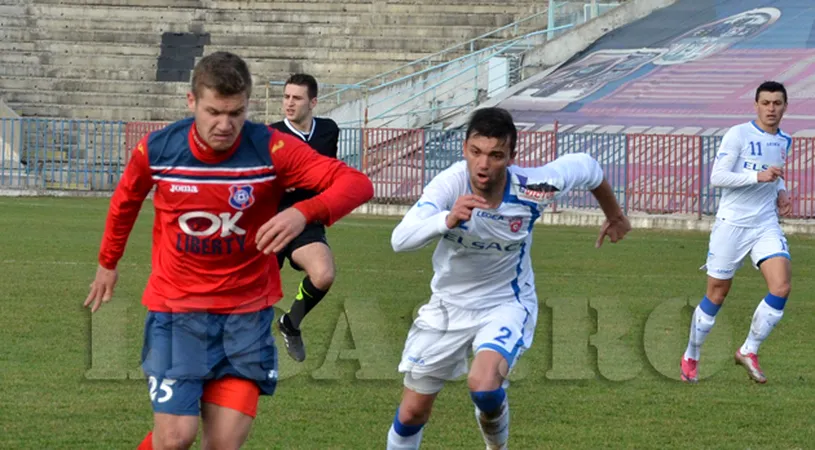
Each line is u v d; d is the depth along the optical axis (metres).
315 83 31.53
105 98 110.38
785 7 113.19
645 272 51.06
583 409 25.81
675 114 93.06
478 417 20.28
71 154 100.44
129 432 22.75
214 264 17.02
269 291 17.62
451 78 105.12
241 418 17.02
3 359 29.33
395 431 20.89
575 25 115.88
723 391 28.08
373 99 107.81
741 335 35.78
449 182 19.78
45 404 24.84
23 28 118.44
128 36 118.44
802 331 36.91
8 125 100.31
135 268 48.47
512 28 118.12
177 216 16.73
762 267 29.64
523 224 19.97
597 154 80.25
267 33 119.75
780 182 30.53
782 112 30.47
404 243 19.11
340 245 60.41
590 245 63.06
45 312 36.34
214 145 16.05
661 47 108.56
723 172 29.72
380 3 122.81
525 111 98.38
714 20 112.75
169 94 111.75
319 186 16.77
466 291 20.42
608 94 99.12
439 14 120.25
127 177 16.77
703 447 22.58
